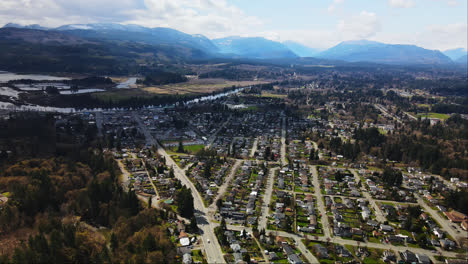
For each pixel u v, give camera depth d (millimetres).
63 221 196875
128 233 183000
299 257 170875
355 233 196125
